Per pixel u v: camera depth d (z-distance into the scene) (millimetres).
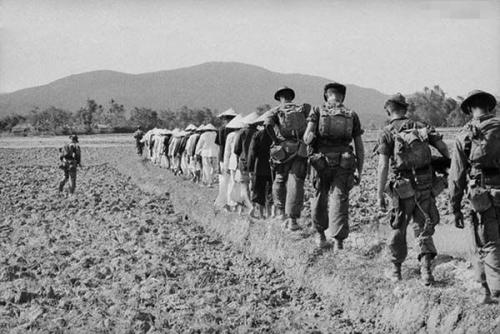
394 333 6305
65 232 11641
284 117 9734
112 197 17016
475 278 6551
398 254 7141
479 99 6324
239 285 7930
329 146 8281
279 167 10086
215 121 140375
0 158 40156
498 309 5961
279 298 7523
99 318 6262
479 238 6223
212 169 18812
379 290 7000
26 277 8094
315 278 7879
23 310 6672
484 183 6152
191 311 6602
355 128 8336
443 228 9641
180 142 23266
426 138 6977
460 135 6301
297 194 9773
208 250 10055
